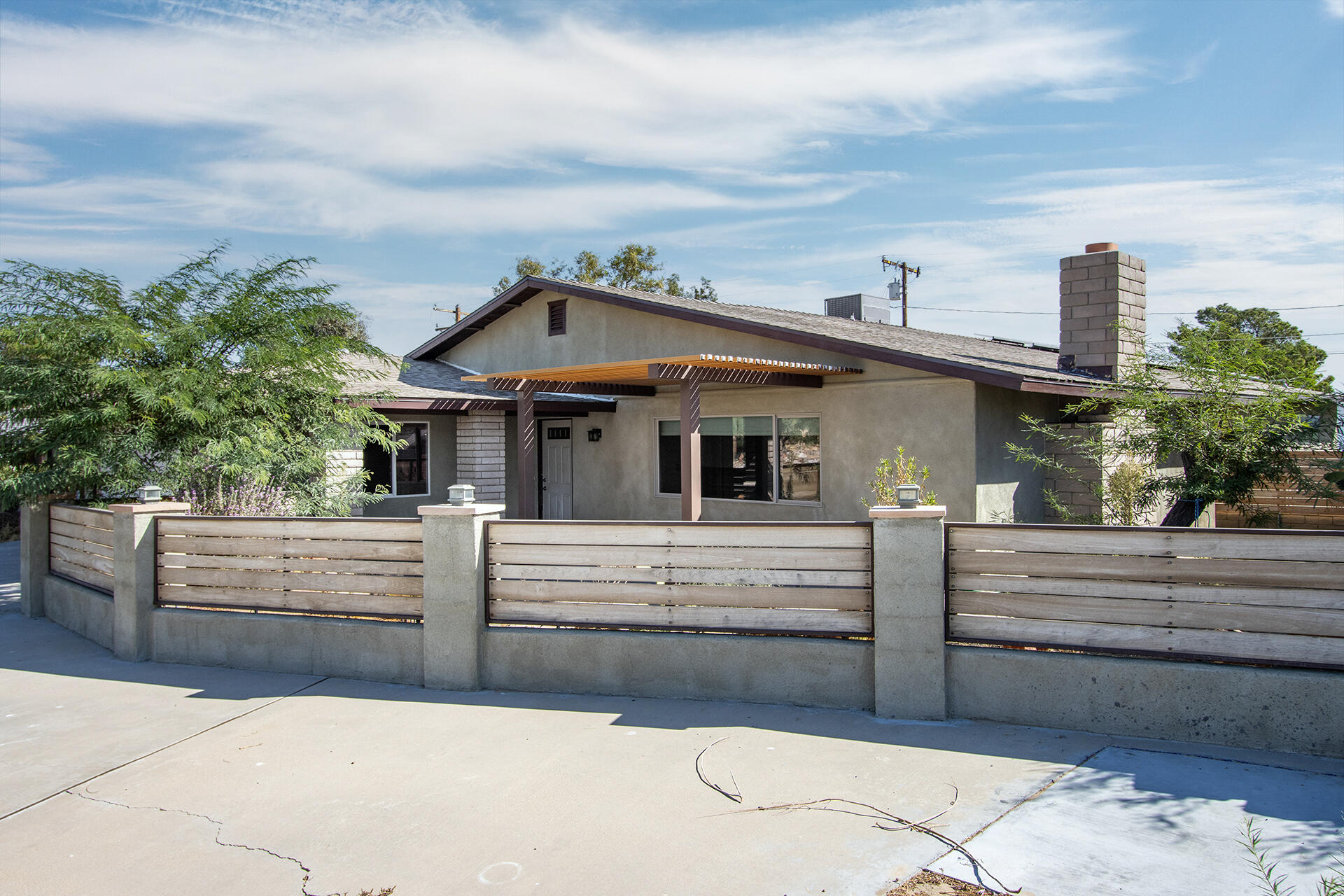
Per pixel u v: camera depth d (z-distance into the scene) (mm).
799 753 4762
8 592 10930
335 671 6770
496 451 14812
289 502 10016
